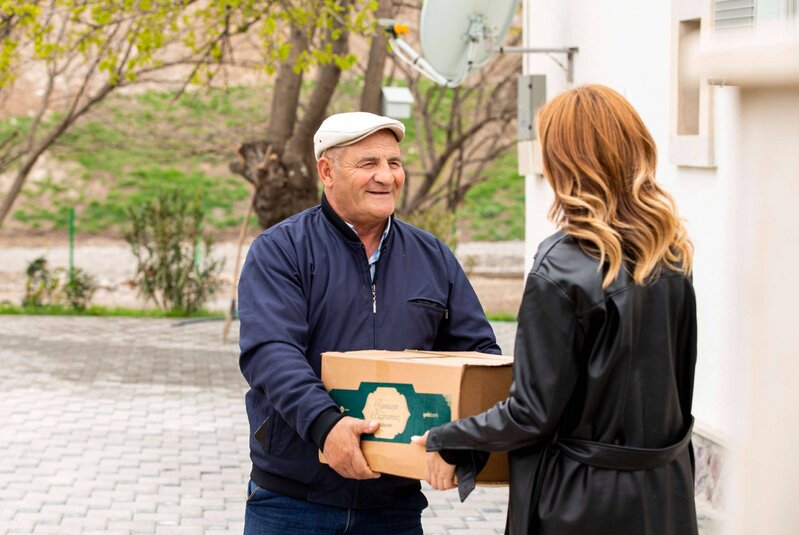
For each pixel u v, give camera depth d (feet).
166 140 88.99
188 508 20.30
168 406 30.58
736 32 2.62
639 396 7.13
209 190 101.45
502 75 72.79
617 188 7.20
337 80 46.62
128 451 24.84
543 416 6.99
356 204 9.37
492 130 82.74
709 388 18.84
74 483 21.85
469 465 7.71
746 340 2.50
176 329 48.39
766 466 2.44
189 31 48.39
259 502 9.55
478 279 75.00
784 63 2.45
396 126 9.50
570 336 6.99
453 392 7.76
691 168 19.52
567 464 7.22
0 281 77.71
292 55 46.32
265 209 47.06
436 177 68.23
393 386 8.20
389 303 9.53
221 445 25.75
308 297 9.37
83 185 101.19
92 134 96.94
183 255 55.31
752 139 2.52
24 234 94.89
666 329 7.22
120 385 33.76
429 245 10.01
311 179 47.60
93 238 95.30
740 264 2.54
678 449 7.30
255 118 100.01
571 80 25.76
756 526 2.44
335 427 8.32
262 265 9.34
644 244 7.10
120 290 68.69
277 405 8.72
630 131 7.29
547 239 7.42
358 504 9.30
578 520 7.09
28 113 99.45
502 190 98.94
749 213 2.52
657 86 20.92
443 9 25.62
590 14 24.52
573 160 7.27
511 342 46.73
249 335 9.04
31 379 34.35
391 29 29.63
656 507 7.13
